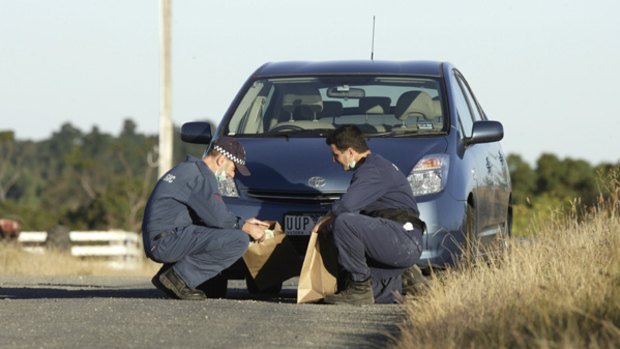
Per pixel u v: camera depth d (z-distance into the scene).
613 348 14.10
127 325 18.44
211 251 23.09
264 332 17.89
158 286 23.31
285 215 24.08
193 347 16.34
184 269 23.11
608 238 24.22
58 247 69.50
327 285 22.81
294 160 24.61
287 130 26.31
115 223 106.69
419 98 26.70
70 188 167.50
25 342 16.70
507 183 29.92
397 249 22.44
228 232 23.19
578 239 24.73
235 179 24.50
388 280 22.86
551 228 25.80
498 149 29.81
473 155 26.17
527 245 24.02
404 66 28.12
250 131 26.59
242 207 24.17
